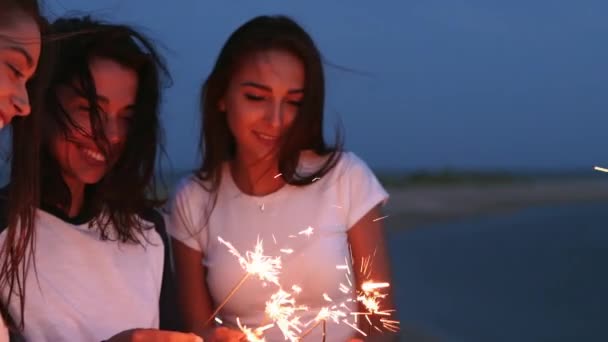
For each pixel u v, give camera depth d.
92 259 2.62
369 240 3.08
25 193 2.31
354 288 3.10
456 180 66.00
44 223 2.56
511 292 12.89
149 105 2.75
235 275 3.03
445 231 25.03
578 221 29.39
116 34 2.61
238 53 2.96
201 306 3.16
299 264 3.00
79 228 2.63
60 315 2.50
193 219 3.15
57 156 2.59
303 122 2.99
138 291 2.70
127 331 2.29
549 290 13.09
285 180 3.04
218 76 3.04
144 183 2.76
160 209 3.07
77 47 2.56
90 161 2.62
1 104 1.94
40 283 2.49
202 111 3.13
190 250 3.16
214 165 3.12
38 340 2.47
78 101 2.56
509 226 27.20
